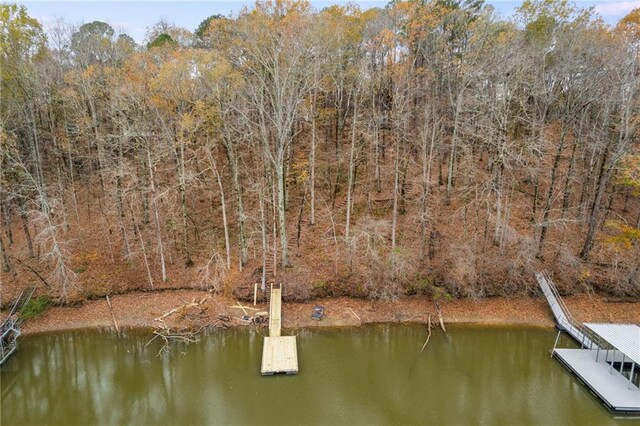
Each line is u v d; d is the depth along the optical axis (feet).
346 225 86.74
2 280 77.10
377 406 55.06
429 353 67.92
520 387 59.36
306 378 60.95
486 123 86.89
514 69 83.92
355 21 91.15
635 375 60.13
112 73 84.02
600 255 81.46
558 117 97.14
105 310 76.28
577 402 55.83
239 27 79.30
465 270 76.38
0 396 58.95
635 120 68.95
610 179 85.05
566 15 89.92
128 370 64.13
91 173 99.71
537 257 82.02
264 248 77.56
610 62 76.33
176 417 53.26
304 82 85.10
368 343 70.69
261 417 52.70
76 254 84.58
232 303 78.69
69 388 60.59
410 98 90.12
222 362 65.36
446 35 95.30
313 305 78.59
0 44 71.31
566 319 72.95
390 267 79.20
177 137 87.15
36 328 72.28
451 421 52.21
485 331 73.56
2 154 70.85
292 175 104.58
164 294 80.12
